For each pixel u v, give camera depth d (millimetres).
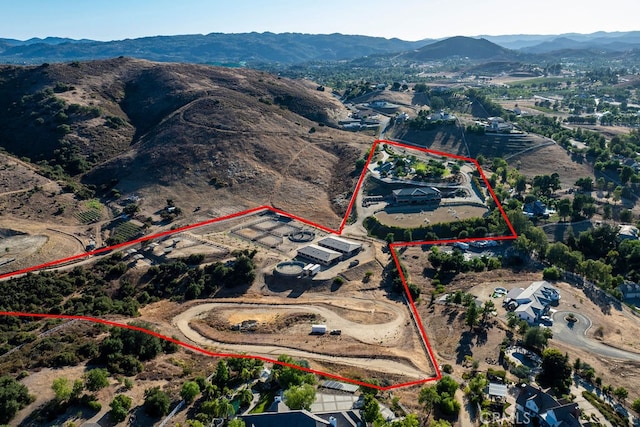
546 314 123438
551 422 79562
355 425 74750
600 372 100188
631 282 143750
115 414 73125
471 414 83375
